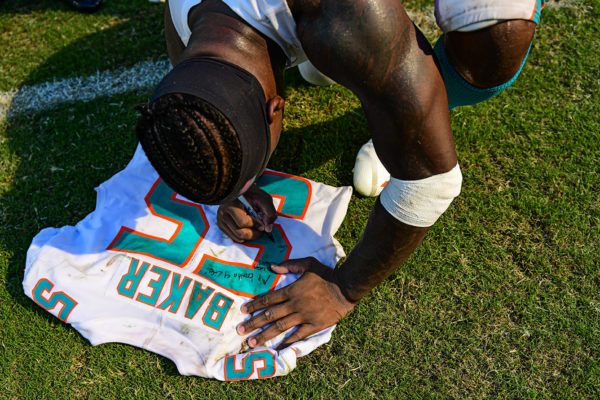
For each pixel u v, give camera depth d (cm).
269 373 173
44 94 255
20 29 279
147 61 265
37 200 222
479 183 217
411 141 117
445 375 177
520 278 194
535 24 121
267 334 174
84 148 236
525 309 187
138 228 202
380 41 106
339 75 114
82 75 262
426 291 192
